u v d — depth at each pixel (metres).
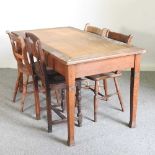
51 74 2.73
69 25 4.37
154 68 4.42
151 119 2.94
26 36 2.64
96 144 2.52
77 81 2.64
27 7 4.24
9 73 4.22
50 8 4.27
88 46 2.59
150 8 4.24
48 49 2.48
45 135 2.66
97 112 3.07
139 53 2.47
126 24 4.35
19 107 3.21
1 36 4.33
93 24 4.36
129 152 2.41
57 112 2.88
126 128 2.77
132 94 2.64
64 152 2.41
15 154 2.38
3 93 3.54
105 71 2.40
